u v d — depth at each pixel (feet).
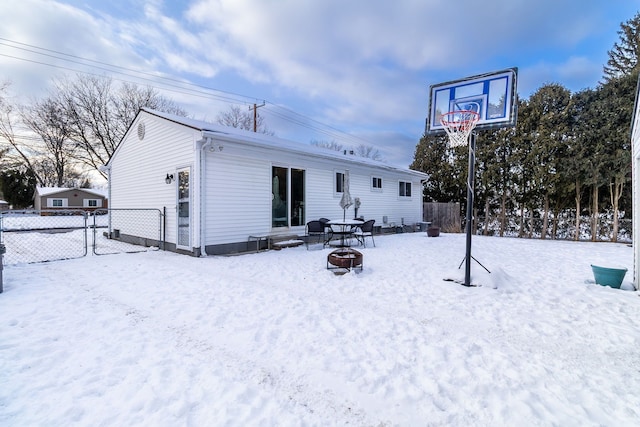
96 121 73.51
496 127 16.87
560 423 6.26
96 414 6.30
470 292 15.26
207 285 16.06
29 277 17.19
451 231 51.31
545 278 18.24
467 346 9.59
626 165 36.73
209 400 6.82
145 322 11.18
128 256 24.48
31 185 100.37
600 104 38.68
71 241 34.24
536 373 8.11
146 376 7.70
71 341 9.54
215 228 25.27
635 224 16.99
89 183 116.57
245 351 9.14
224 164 25.86
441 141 58.65
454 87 18.69
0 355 8.53
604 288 16.03
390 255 26.05
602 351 9.39
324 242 32.07
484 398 7.08
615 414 6.53
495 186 48.62
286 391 7.27
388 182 45.96
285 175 31.14
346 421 6.31
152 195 29.81
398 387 7.46
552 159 41.81
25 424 5.95
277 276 18.17
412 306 13.30
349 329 10.79
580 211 43.50
